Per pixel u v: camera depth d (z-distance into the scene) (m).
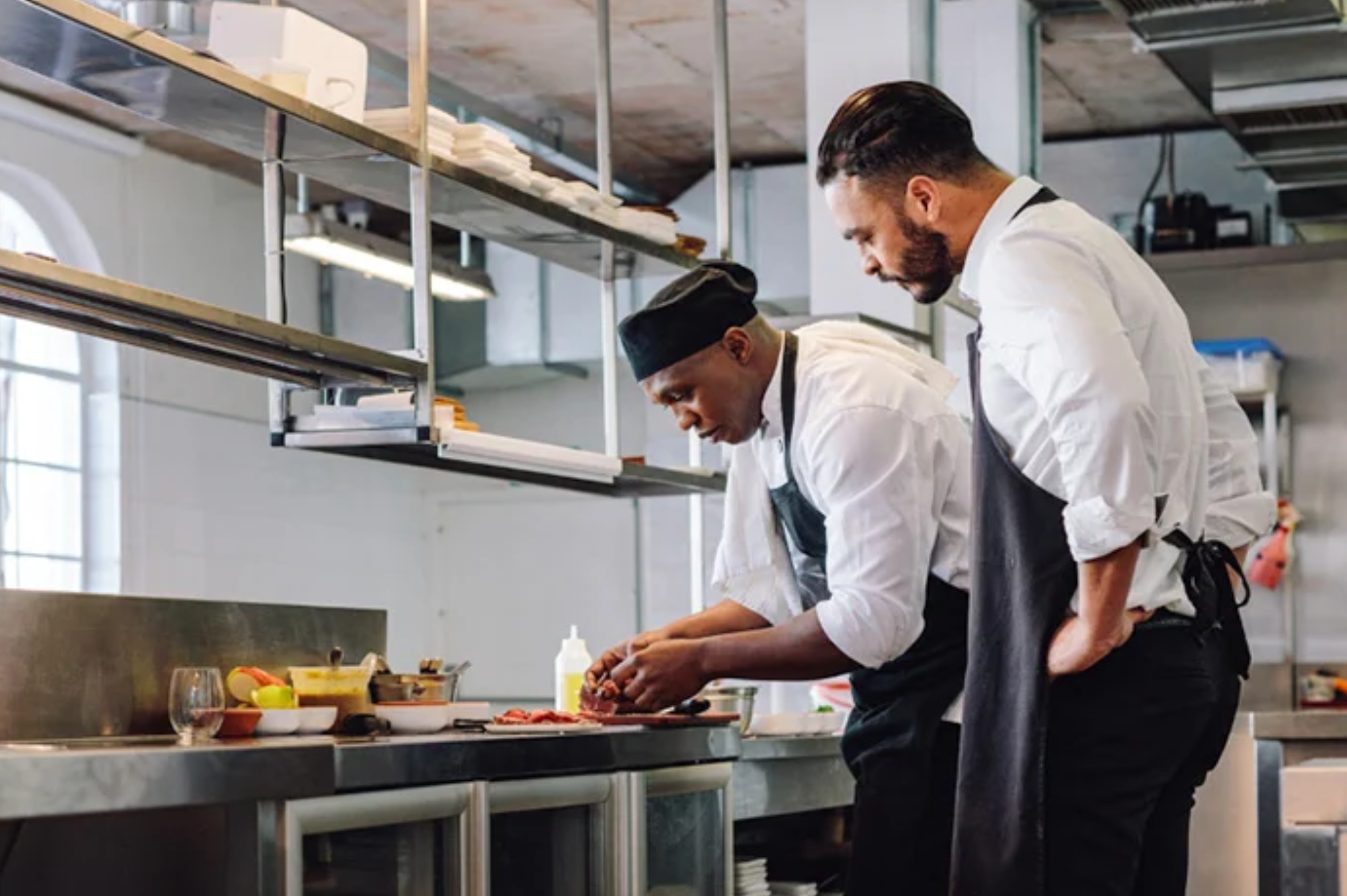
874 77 5.86
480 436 3.63
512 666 10.88
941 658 2.91
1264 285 7.54
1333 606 7.38
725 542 3.23
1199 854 5.56
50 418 8.49
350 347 3.32
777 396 3.02
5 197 8.33
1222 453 2.77
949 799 2.89
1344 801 3.38
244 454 9.48
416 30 3.57
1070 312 2.22
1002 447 2.41
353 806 2.45
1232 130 6.67
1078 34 7.06
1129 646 2.35
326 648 3.52
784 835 4.30
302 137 3.39
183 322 3.06
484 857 2.70
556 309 9.58
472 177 3.74
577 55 8.01
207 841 2.54
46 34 2.80
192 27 3.31
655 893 3.17
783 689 7.02
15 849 2.58
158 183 9.05
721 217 4.86
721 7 4.89
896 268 2.58
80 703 2.95
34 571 8.33
